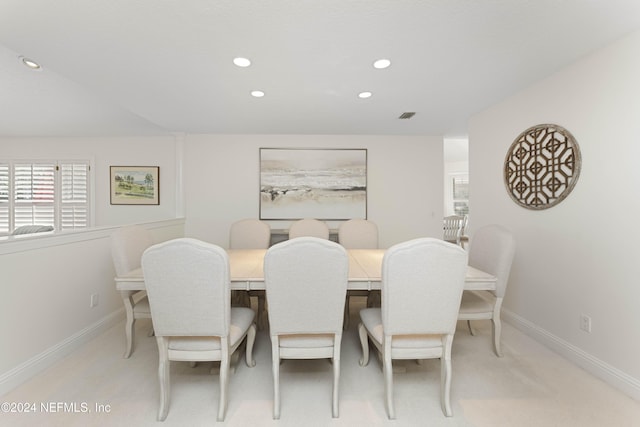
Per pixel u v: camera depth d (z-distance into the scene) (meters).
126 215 4.24
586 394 1.70
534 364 2.02
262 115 3.22
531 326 2.42
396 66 2.09
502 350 2.20
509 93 2.59
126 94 2.58
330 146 4.18
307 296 1.46
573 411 1.56
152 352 2.15
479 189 3.12
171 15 1.52
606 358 1.83
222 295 1.42
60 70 2.12
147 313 2.06
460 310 2.04
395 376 1.88
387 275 1.44
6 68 2.24
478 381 1.82
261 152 4.13
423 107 2.96
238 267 2.06
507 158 2.69
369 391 1.73
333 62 2.02
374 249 3.05
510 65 2.08
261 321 2.64
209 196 4.14
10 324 1.73
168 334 1.46
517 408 1.58
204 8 1.47
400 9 1.48
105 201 4.23
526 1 1.43
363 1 1.42
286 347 1.54
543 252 2.32
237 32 1.67
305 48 1.84
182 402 1.62
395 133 4.09
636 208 1.69
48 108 3.09
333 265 1.43
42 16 1.50
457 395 1.69
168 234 3.72
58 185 4.20
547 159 2.27
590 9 1.48
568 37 1.74
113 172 4.21
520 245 2.57
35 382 1.79
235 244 3.26
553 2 1.44
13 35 1.67
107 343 2.29
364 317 1.87
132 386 1.76
